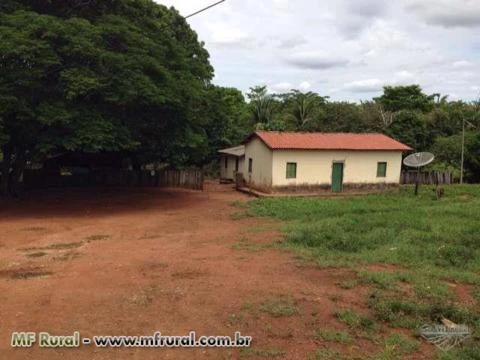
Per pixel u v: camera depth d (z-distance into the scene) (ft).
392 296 26.45
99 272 31.27
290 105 164.96
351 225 47.96
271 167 85.30
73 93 54.65
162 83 64.49
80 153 100.17
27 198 75.87
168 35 75.31
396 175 94.43
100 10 69.15
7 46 52.54
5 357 18.86
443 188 91.91
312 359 18.67
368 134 100.07
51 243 41.93
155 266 32.91
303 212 60.13
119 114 63.21
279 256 35.91
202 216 59.52
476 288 28.68
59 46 57.52
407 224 49.24
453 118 146.82
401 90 181.78
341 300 25.73
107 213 62.03
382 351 19.47
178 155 92.48
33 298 25.79
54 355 19.11
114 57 58.85
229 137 136.36
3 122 56.18
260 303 24.94
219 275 30.50
